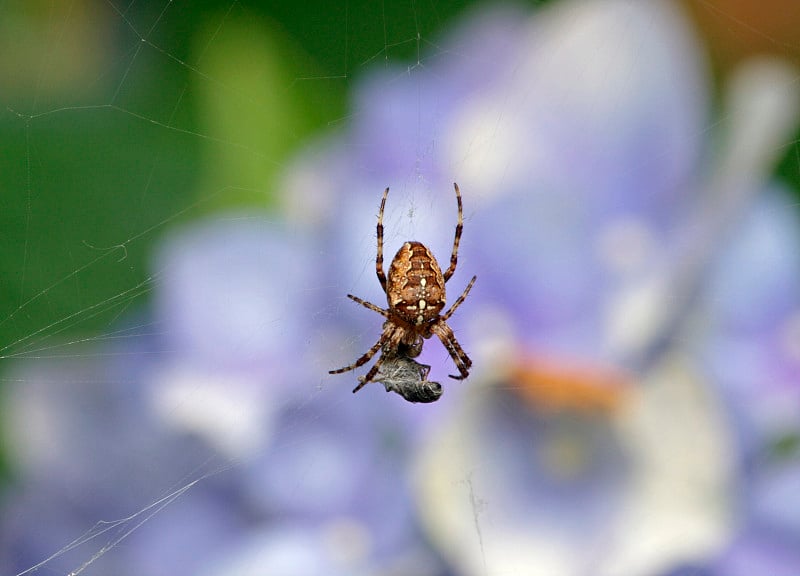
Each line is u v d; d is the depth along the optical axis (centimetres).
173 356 31
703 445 30
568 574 30
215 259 32
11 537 31
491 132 32
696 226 31
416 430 31
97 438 31
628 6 32
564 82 32
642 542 30
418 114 32
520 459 30
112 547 31
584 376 30
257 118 32
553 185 32
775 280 31
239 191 32
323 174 32
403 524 31
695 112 32
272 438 31
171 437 31
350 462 31
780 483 30
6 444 31
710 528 30
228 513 31
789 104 32
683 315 31
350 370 32
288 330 32
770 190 32
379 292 32
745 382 31
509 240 32
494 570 30
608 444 30
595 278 31
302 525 31
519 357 31
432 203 32
